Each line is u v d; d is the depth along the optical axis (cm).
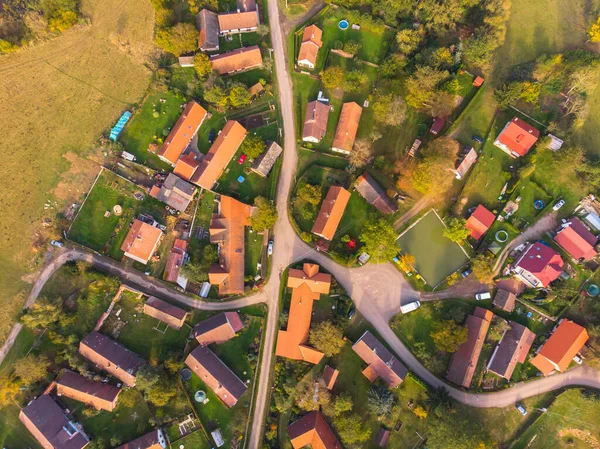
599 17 7212
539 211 7206
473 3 7025
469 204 7238
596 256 7081
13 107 7250
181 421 6669
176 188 6962
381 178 7244
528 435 6856
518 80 7250
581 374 6981
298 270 6931
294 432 6469
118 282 6894
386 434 6662
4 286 6906
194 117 7119
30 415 6353
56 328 6794
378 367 6656
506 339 6862
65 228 7038
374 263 7094
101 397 6406
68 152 7212
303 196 6962
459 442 5947
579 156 6900
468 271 7075
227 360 6869
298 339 6694
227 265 6819
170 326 6906
